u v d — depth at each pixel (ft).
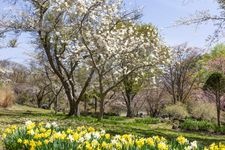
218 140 71.92
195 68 201.87
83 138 31.86
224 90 114.32
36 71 186.19
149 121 118.01
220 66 144.77
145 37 111.75
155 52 111.45
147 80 145.28
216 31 61.52
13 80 219.20
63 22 99.60
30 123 36.81
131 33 108.06
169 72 200.64
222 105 144.97
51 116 92.43
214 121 131.64
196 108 140.67
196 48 202.59
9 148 34.76
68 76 104.12
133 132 66.80
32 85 214.48
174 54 122.31
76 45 102.01
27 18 97.30
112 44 101.50
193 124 100.12
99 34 100.42
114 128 70.33
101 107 91.91
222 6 60.85
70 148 30.30
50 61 101.30
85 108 176.86
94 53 100.48
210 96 151.23
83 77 140.77
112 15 101.96
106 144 30.66
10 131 36.06
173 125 102.42
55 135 31.55
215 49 178.50
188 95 204.64
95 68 93.04
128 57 108.68
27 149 32.91
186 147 30.73
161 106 201.36
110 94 188.75
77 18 96.27
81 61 103.96
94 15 96.89
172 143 32.19
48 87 213.05
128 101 159.53
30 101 225.56
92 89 144.46
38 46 120.16
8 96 129.90
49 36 100.53
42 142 31.50
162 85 202.49
